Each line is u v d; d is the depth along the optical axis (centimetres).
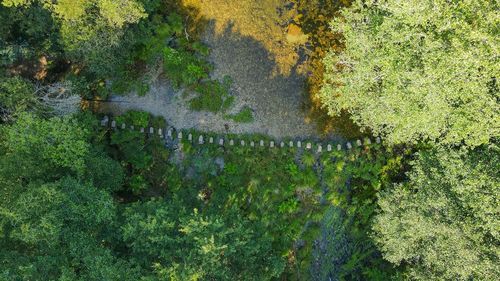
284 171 2900
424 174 2475
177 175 2888
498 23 2103
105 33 2378
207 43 2898
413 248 2527
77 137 2303
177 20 2850
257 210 2897
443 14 2133
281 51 2927
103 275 2002
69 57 2594
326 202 2944
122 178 2664
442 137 2475
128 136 2817
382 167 2919
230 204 2873
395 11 2153
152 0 2722
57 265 2062
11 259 2034
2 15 2356
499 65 2066
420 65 2238
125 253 2350
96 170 2442
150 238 2114
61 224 2052
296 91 2928
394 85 2283
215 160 2898
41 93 2520
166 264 2242
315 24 2927
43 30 2425
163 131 2889
